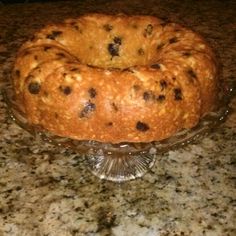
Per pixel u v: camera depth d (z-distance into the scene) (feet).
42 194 1.21
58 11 2.32
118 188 1.24
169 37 1.38
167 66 1.22
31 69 1.26
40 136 1.18
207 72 1.27
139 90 1.14
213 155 1.36
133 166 1.29
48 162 1.32
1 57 1.85
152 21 1.47
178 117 1.18
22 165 1.30
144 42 1.45
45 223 1.12
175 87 1.18
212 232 1.11
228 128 1.46
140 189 1.24
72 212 1.16
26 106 1.22
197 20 2.24
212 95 1.30
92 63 1.46
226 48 1.95
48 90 1.17
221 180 1.27
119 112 1.14
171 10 2.36
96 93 1.14
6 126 1.46
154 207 1.18
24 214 1.14
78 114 1.14
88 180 1.26
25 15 2.26
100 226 1.12
